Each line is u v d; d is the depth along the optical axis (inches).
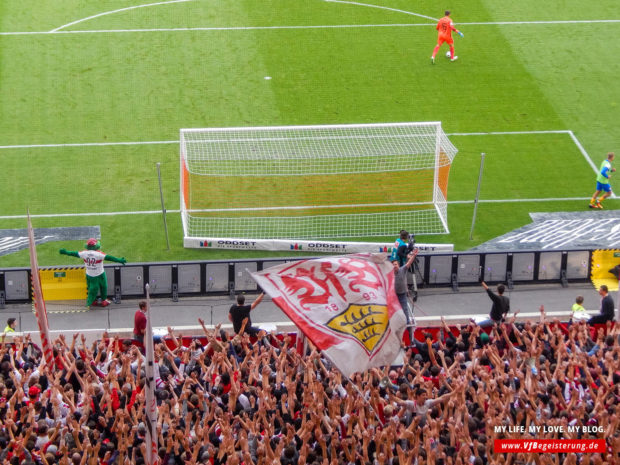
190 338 812.6
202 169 1151.6
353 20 1541.6
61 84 1346.0
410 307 888.9
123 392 634.2
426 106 1328.7
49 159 1190.3
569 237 1062.4
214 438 591.5
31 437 573.6
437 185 1106.1
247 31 1498.5
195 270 935.0
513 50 1470.2
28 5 1542.8
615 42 1499.8
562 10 1585.9
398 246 928.9
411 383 657.0
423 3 1596.9
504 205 1130.0
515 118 1307.8
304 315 595.5
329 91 1357.0
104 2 1566.2
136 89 1343.5
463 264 959.0
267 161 1140.5
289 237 1052.5
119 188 1143.0
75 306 924.6
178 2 1573.6
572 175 1194.0
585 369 647.1
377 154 1147.3
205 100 1326.3
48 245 1034.1
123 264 924.6
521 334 724.0
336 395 619.2
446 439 581.6
